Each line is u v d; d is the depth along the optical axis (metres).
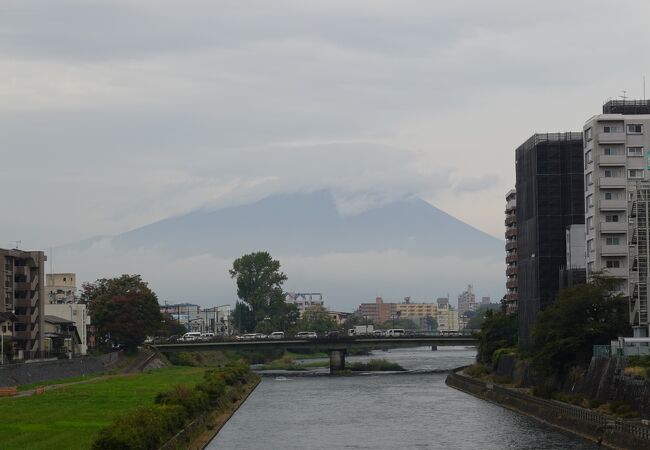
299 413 158.62
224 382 180.88
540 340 158.75
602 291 155.00
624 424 109.62
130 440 88.75
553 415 137.62
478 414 154.12
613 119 188.75
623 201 187.50
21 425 118.00
